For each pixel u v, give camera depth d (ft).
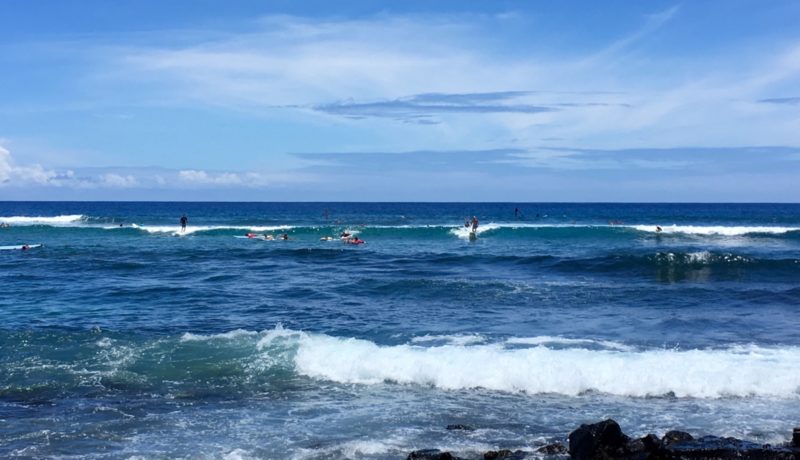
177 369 42.29
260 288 77.51
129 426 32.78
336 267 99.60
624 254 105.91
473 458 28.53
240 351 45.70
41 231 174.19
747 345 48.01
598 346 47.85
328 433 31.83
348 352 43.75
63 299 68.90
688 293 73.51
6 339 48.85
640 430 32.27
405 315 61.26
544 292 74.23
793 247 131.44
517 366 40.45
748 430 31.96
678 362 41.24
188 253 118.93
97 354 45.24
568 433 31.83
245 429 32.40
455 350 44.42
